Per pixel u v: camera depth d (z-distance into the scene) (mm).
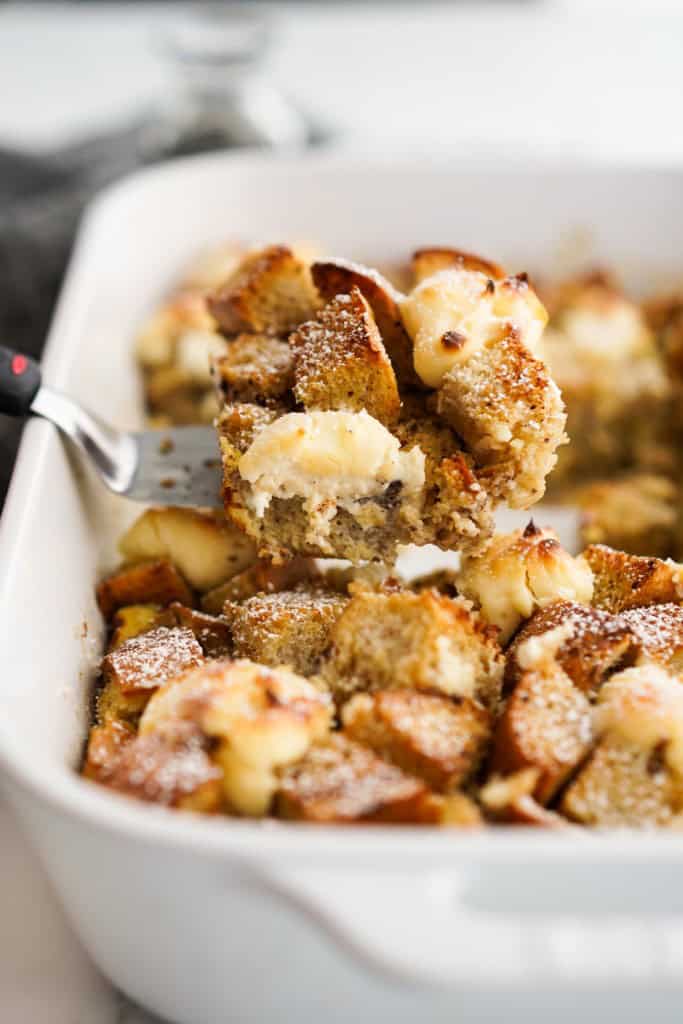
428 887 315
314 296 465
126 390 562
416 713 371
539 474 418
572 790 366
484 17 1076
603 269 632
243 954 343
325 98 903
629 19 1081
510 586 416
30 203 671
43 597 409
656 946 312
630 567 427
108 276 564
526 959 310
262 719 358
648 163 620
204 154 718
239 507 416
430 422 428
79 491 459
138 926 348
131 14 1039
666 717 367
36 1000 385
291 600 421
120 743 387
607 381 596
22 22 1017
